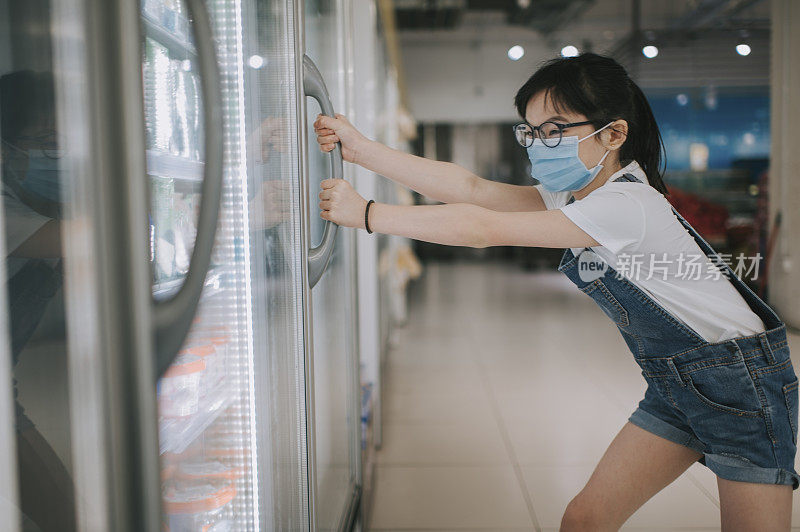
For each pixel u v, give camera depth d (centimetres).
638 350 149
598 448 320
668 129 880
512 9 954
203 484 107
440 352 538
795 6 538
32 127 59
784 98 540
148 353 59
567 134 136
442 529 241
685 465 153
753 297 142
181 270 92
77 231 57
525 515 252
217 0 93
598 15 1080
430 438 338
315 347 164
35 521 61
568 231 131
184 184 93
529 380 445
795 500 251
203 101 76
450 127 1428
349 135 161
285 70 124
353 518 202
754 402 134
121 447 58
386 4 467
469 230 130
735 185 852
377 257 363
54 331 60
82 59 56
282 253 124
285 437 126
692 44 850
